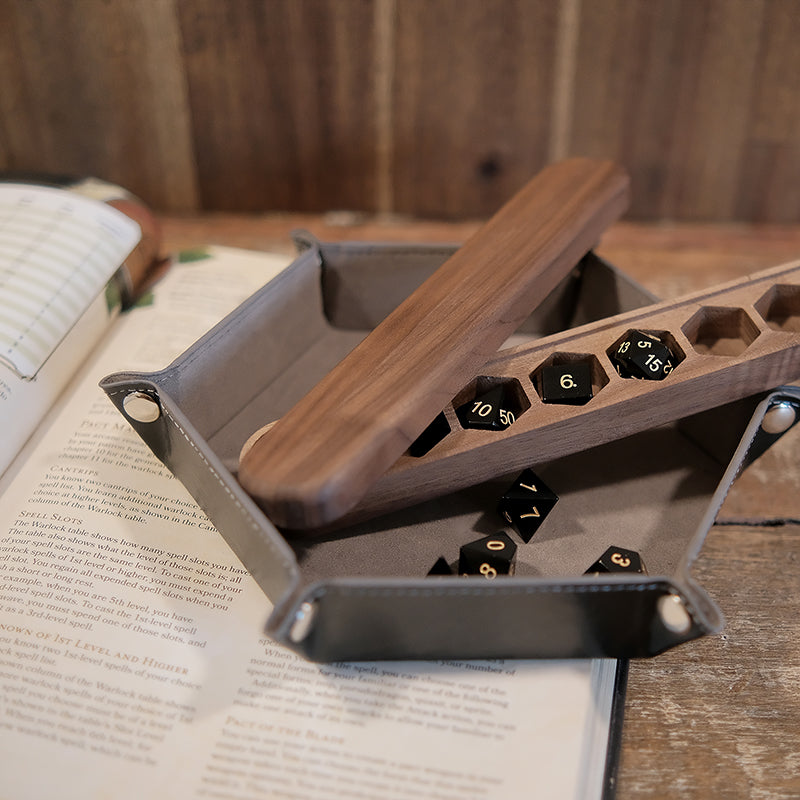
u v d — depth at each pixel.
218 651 0.32
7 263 0.40
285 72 0.48
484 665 0.32
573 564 0.34
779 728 0.32
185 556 0.34
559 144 0.50
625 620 0.30
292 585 0.29
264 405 0.38
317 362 0.41
